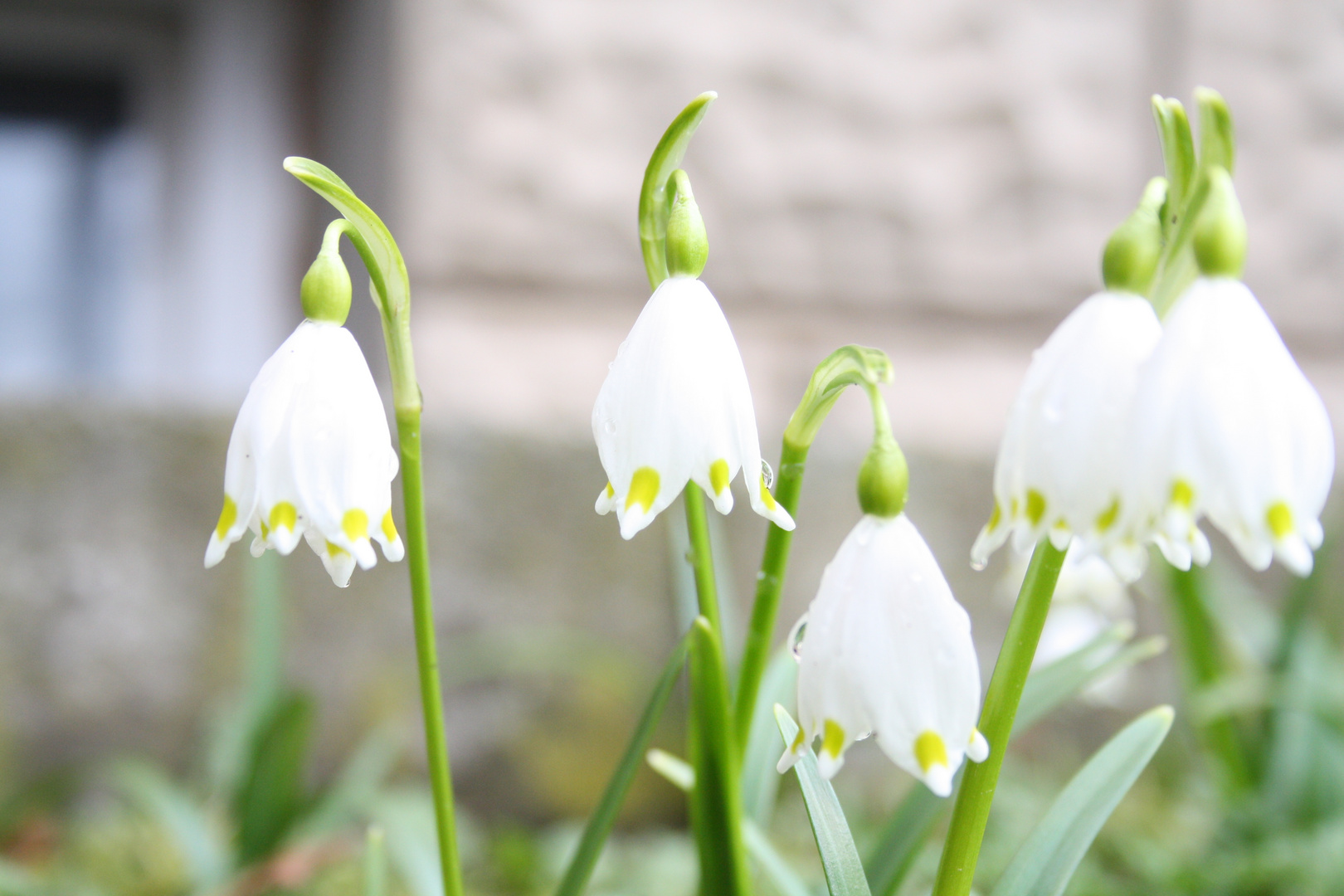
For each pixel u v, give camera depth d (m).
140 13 0.93
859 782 0.65
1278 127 0.81
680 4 0.74
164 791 0.49
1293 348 0.82
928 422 0.74
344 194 0.28
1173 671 0.69
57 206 0.95
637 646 0.64
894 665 0.28
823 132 0.76
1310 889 0.44
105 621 0.59
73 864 0.53
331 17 0.90
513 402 0.70
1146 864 0.51
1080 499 0.27
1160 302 0.28
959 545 0.68
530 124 0.72
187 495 0.61
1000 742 0.29
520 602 0.63
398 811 0.46
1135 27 0.79
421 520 0.29
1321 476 0.27
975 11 0.77
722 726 0.30
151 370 0.95
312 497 0.28
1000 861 0.48
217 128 0.93
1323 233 0.82
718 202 0.75
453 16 0.70
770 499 0.28
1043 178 0.78
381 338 0.71
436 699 0.30
